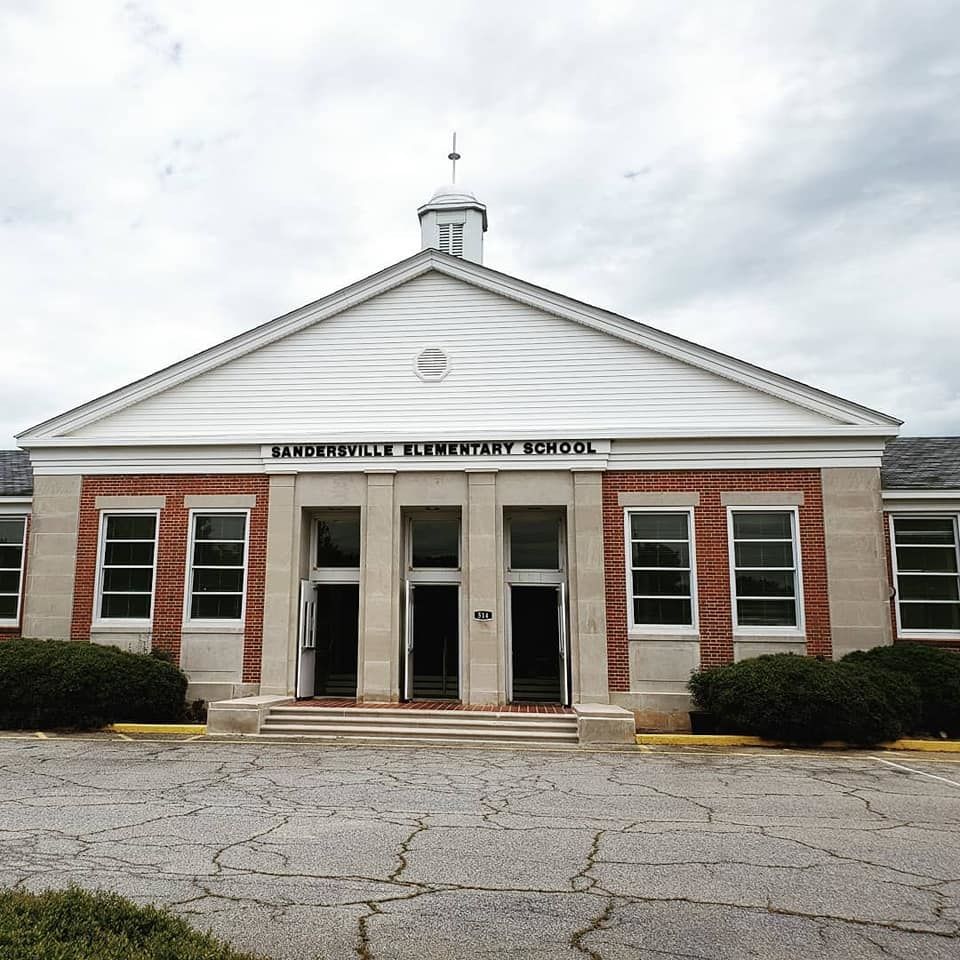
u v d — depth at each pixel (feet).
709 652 55.26
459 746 47.34
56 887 21.49
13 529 66.95
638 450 58.23
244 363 62.80
